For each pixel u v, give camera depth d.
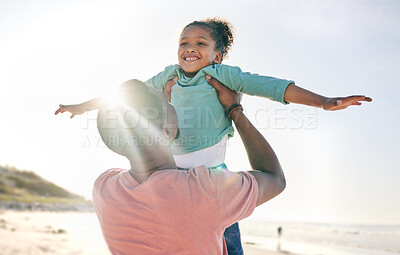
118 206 1.55
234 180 1.58
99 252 7.91
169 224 1.49
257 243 16.86
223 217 1.52
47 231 10.09
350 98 1.80
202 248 1.49
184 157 2.11
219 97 2.17
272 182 1.70
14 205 14.91
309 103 2.00
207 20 2.78
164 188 1.52
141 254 1.53
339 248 17.59
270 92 2.09
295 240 20.20
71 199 18.83
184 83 2.33
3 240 8.18
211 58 2.50
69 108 2.29
